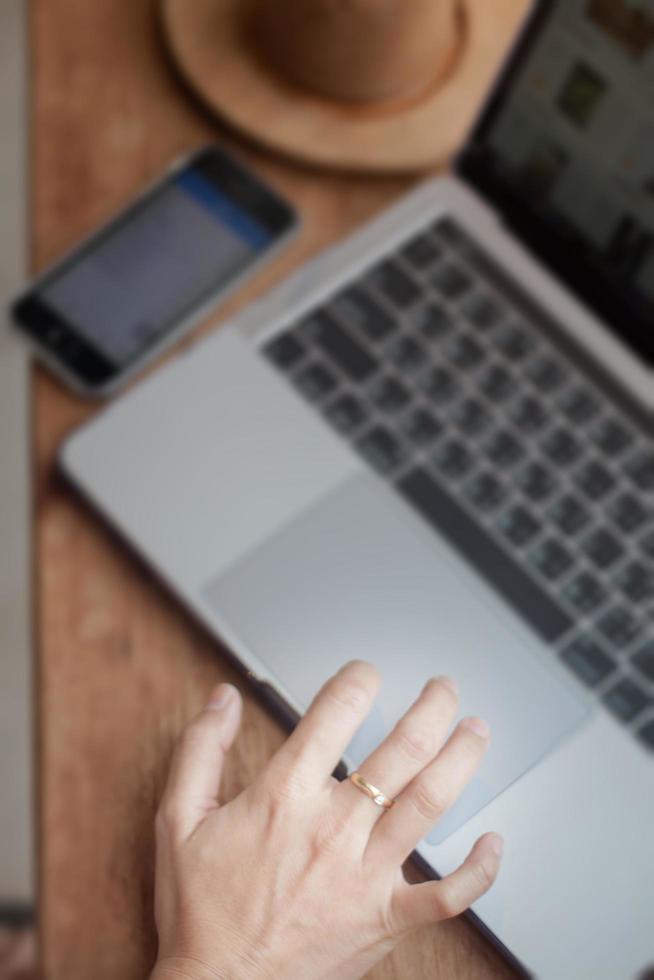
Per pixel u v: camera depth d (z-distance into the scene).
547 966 0.75
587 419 0.91
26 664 1.23
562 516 0.89
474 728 0.78
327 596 0.85
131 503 0.88
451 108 0.95
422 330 0.92
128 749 0.83
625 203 0.89
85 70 0.96
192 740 0.79
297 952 0.75
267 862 0.76
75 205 0.94
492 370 0.91
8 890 1.17
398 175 0.95
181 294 0.92
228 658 0.84
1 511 1.24
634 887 0.77
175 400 0.90
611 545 0.89
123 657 0.85
